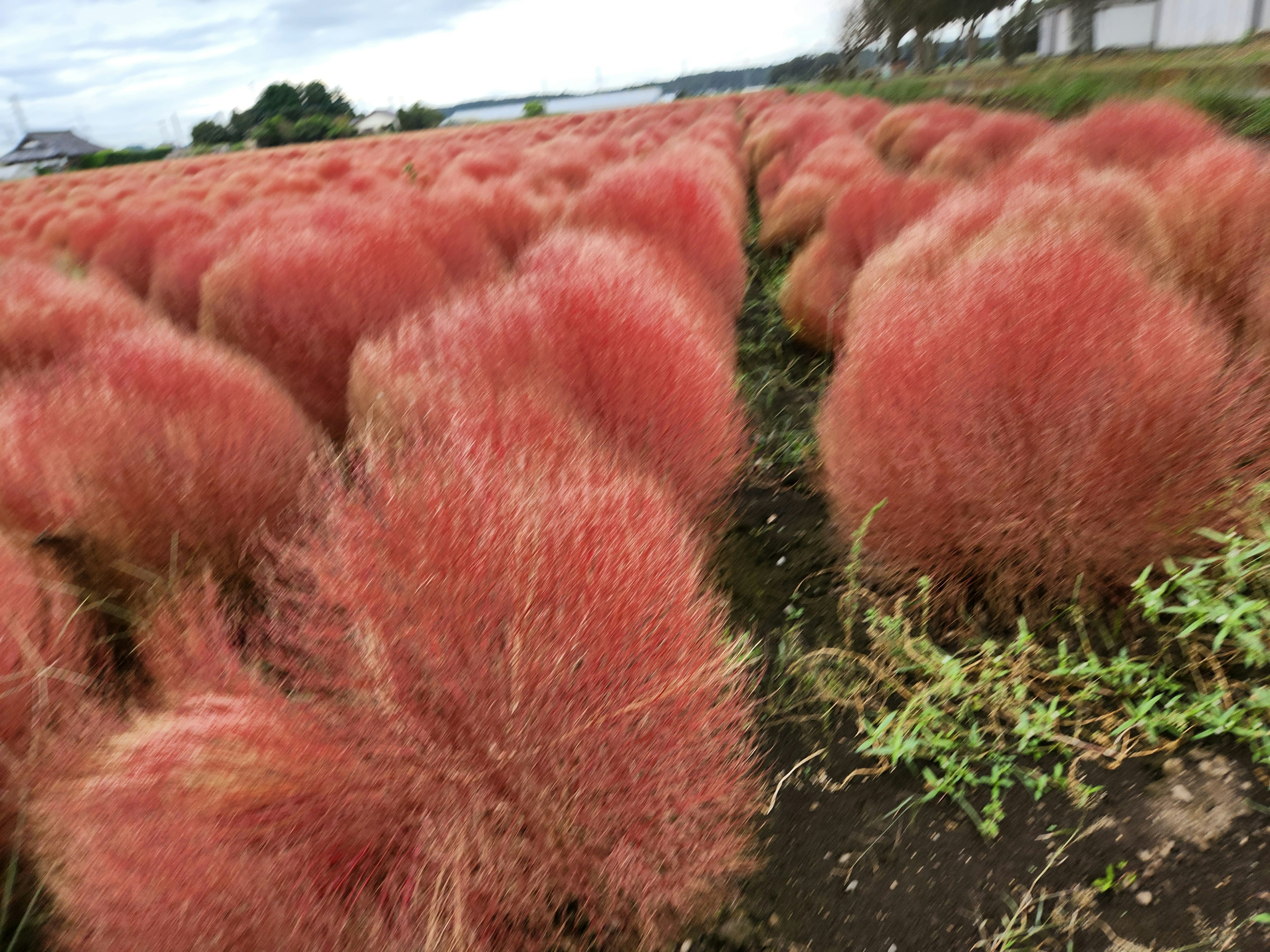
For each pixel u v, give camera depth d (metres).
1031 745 1.99
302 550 1.84
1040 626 2.33
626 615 1.51
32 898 1.73
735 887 1.78
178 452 2.53
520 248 6.75
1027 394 2.18
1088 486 2.16
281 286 3.93
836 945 1.65
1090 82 14.41
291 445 2.91
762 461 3.89
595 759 1.45
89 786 1.46
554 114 68.25
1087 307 2.22
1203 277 3.52
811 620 2.64
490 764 1.42
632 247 4.45
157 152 64.62
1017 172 5.80
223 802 1.40
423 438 2.07
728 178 10.57
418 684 1.45
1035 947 1.56
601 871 1.46
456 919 1.26
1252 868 1.60
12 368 4.19
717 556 3.11
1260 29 19.55
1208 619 1.94
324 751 1.44
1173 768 1.85
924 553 2.48
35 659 1.81
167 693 1.72
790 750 2.14
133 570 2.43
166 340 3.21
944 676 2.12
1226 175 3.63
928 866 1.77
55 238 13.05
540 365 2.76
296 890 1.34
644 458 2.66
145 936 1.32
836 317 5.02
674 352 2.85
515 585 1.46
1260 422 2.22
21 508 2.42
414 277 4.35
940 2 35.03
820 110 19.30
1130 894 1.62
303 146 43.88
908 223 5.16
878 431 2.45
